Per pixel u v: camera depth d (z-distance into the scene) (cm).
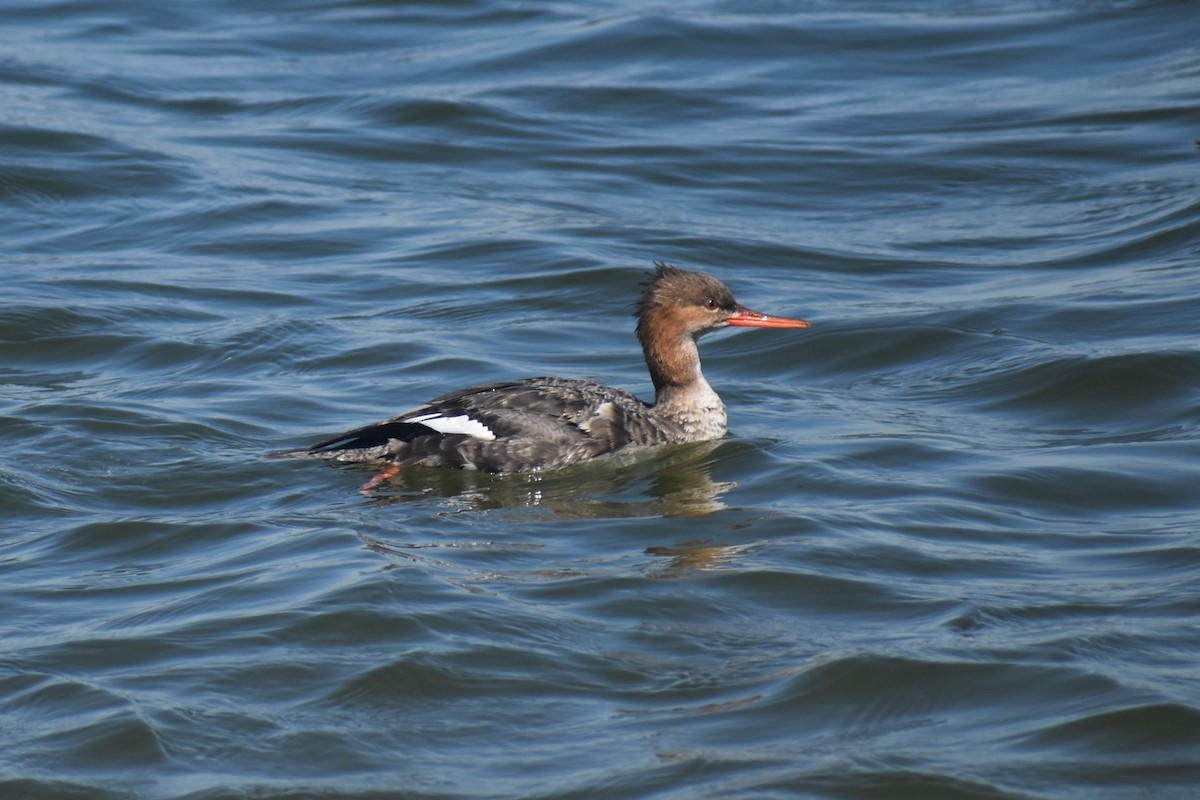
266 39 3105
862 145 2580
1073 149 2522
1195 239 2070
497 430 1429
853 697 966
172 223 2217
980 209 2306
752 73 2928
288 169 2453
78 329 1808
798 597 1111
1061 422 1531
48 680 989
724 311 1514
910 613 1080
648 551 1201
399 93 2778
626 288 1991
